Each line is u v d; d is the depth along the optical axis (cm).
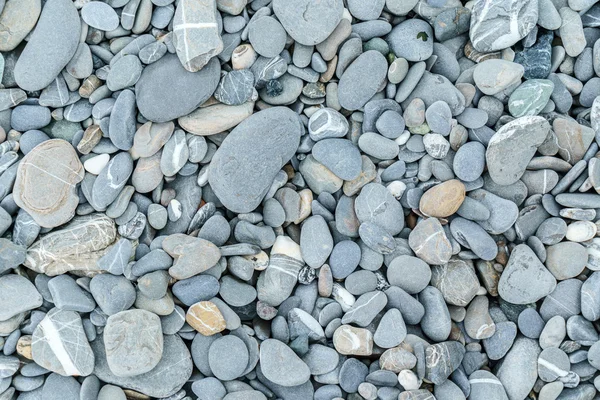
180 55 74
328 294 78
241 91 76
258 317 78
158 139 76
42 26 74
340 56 78
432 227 78
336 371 77
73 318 74
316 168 79
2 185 75
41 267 75
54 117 76
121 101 75
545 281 78
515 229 79
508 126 78
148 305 75
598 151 79
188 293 76
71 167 75
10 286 74
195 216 77
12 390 74
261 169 76
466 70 80
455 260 79
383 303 77
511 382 78
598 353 77
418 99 78
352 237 80
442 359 76
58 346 73
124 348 73
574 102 81
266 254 79
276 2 76
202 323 75
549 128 78
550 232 79
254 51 77
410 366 76
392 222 79
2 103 75
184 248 75
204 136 78
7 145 75
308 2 75
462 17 79
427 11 79
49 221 75
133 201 77
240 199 76
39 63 74
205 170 78
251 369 76
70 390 74
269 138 76
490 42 78
